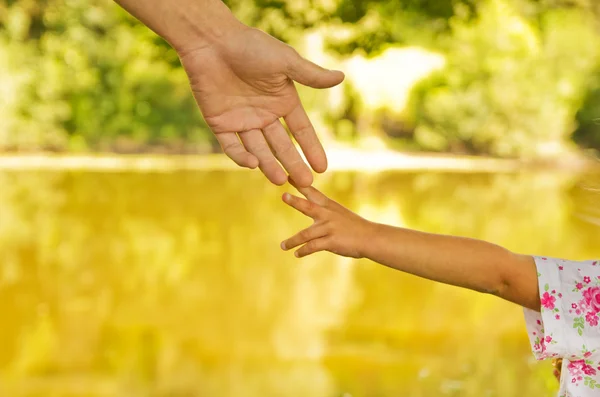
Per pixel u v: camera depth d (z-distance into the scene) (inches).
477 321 219.8
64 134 821.2
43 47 810.8
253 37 61.3
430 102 910.4
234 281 267.3
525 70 879.1
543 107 876.0
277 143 63.7
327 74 60.1
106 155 812.0
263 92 62.8
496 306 235.1
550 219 418.3
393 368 178.2
